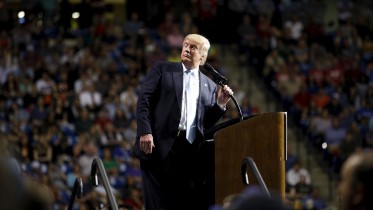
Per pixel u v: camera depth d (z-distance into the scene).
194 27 44.97
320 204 33.62
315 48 45.56
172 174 12.51
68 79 38.47
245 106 38.22
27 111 36.00
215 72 12.65
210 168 12.54
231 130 12.04
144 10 47.69
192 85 12.56
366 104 41.84
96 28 43.78
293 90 42.97
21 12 43.88
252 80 43.53
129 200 28.61
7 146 6.27
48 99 36.53
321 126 39.31
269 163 11.81
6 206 5.59
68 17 44.28
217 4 46.50
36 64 39.75
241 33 46.19
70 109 35.91
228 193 12.04
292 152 39.34
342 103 41.53
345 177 5.79
